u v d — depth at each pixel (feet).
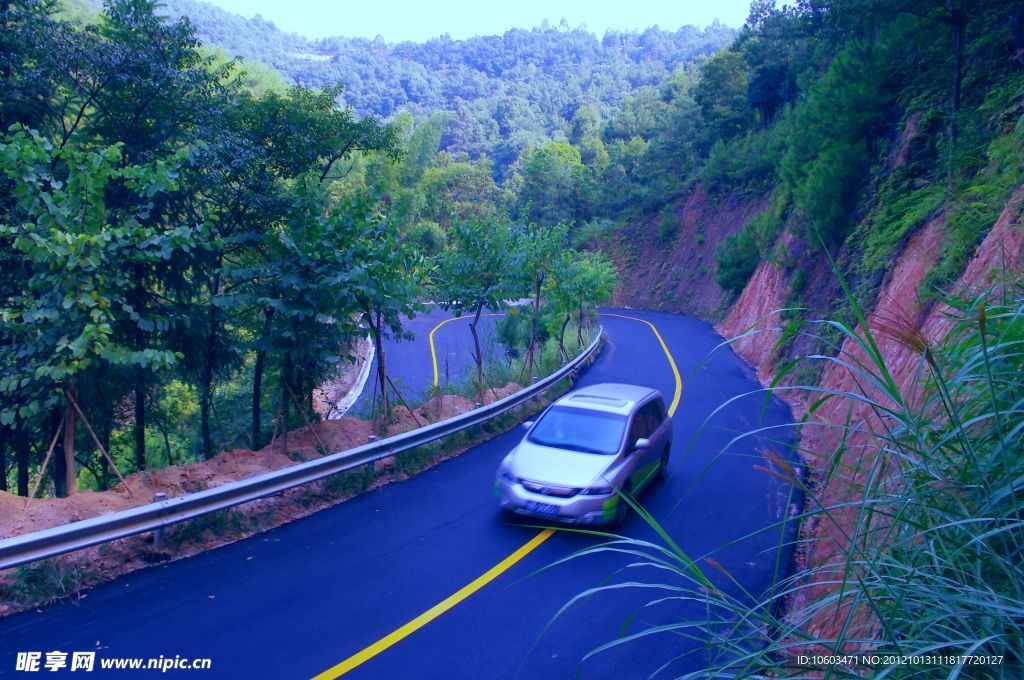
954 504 10.88
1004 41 59.72
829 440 39.68
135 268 37.55
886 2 65.67
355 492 33.22
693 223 192.44
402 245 41.39
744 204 168.35
